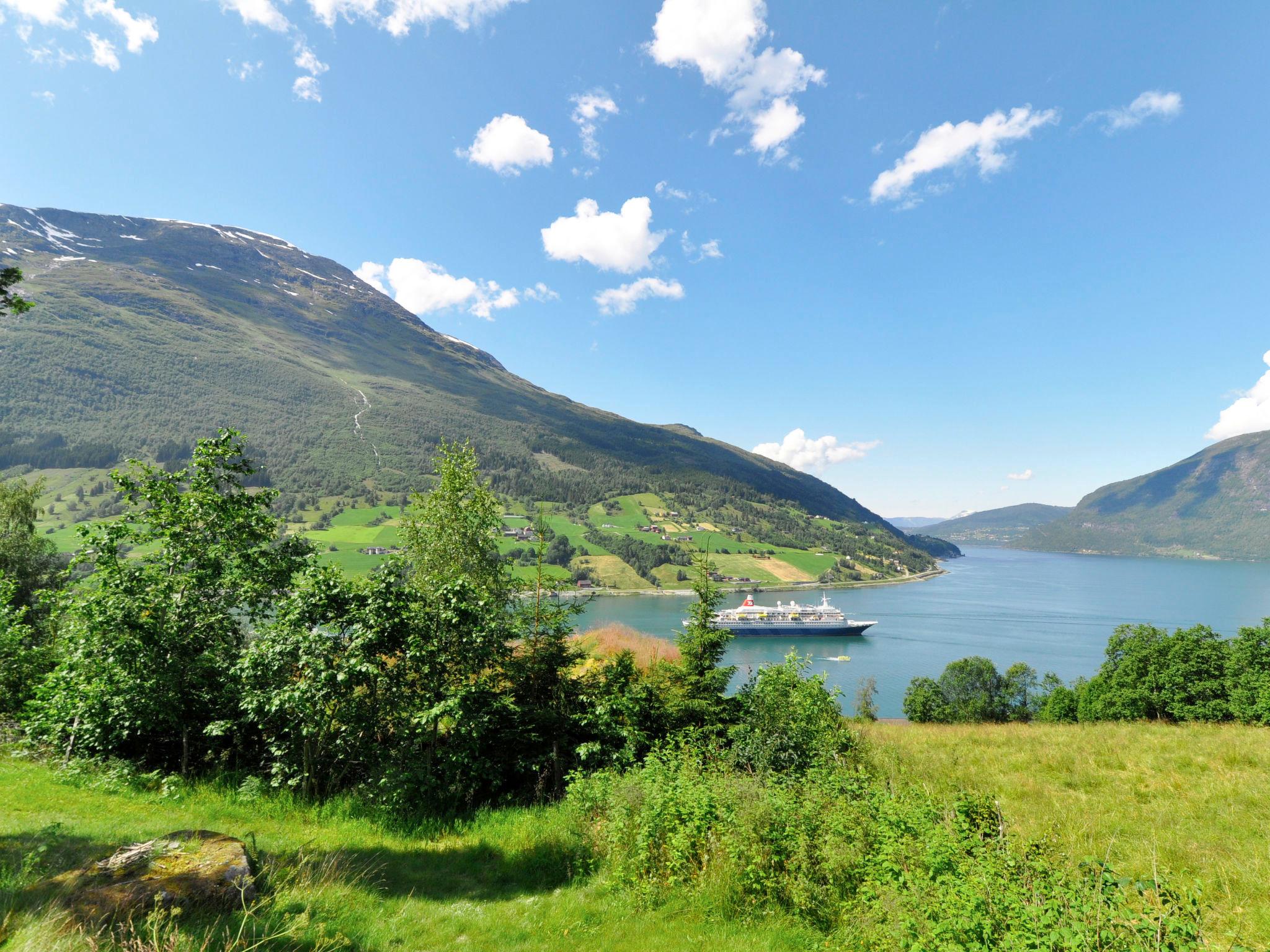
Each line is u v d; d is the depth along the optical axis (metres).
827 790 9.26
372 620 10.22
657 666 14.80
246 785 10.07
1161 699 39.50
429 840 9.09
